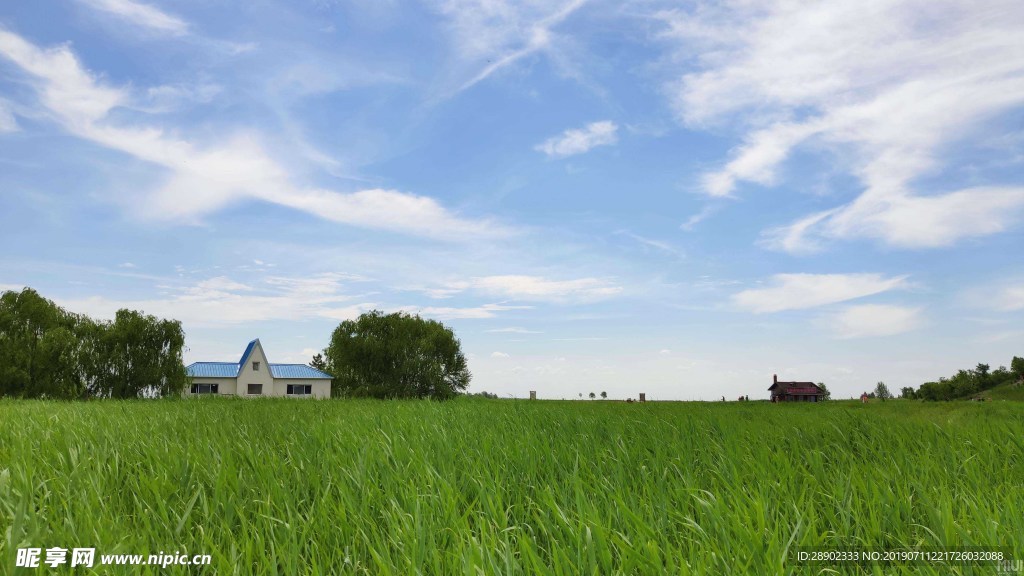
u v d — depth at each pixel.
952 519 3.85
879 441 7.53
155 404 17.39
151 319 36.81
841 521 4.37
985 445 6.89
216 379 57.31
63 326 35.28
